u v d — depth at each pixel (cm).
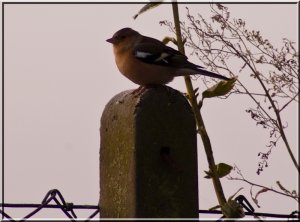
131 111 741
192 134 755
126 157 754
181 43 797
